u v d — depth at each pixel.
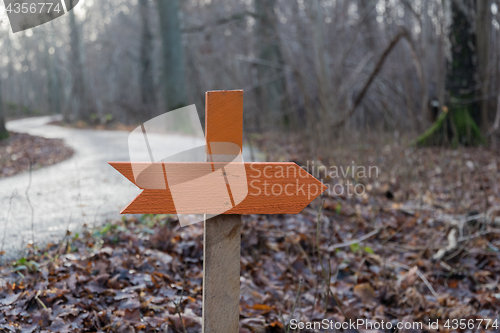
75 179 6.07
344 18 16.91
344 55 13.23
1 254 2.87
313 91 13.39
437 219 4.41
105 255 2.89
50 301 2.26
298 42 16.12
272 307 2.60
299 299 2.73
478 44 9.92
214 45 21.48
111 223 3.56
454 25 9.77
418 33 16.38
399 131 9.16
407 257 3.71
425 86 11.26
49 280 2.47
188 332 2.22
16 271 2.59
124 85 37.06
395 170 5.87
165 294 2.55
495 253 3.64
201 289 2.72
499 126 10.07
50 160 8.46
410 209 4.82
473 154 7.53
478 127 9.95
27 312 2.16
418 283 3.11
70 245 3.07
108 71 39.59
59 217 3.88
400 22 17.69
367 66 14.19
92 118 23.62
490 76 10.96
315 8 12.22
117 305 2.35
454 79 9.78
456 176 5.66
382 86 12.41
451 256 3.54
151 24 29.73
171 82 17.34
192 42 22.38
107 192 5.14
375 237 4.09
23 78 57.22
